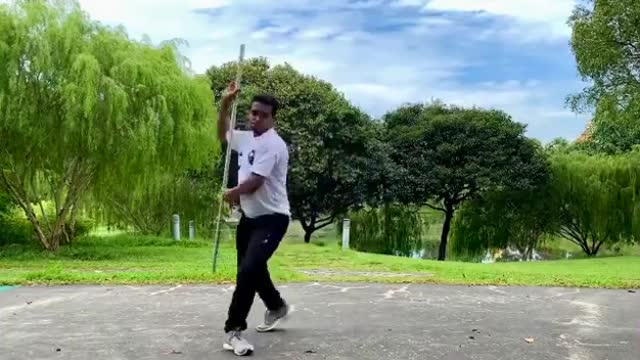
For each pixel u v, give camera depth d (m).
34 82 14.90
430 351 5.10
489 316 6.46
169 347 5.08
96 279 8.62
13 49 14.57
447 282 8.91
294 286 8.34
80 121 14.76
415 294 7.76
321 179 26.84
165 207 25.34
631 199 26.48
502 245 28.67
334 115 25.75
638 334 5.77
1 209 19.03
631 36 21.53
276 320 5.54
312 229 28.38
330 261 14.83
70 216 19.41
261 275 5.31
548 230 28.02
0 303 6.84
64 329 5.64
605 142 33.47
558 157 27.69
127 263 13.62
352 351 5.05
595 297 7.77
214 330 5.64
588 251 28.16
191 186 25.58
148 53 16.52
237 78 5.40
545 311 6.79
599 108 22.36
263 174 4.81
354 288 8.18
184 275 8.95
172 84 16.05
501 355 5.03
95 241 20.88
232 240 24.53
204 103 17.28
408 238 29.22
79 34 15.41
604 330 5.91
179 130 16.27
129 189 17.89
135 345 5.14
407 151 28.12
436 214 32.53
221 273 9.20
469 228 28.94
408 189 27.44
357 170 26.28
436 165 27.50
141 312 6.39
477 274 10.51
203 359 4.77
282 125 25.28
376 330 5.75
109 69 15.62
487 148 27.06
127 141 15.45
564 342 5.45
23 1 15.27
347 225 19.67
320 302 7.09
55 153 16.03
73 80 14.61
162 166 16.83
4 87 14.59
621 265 18.44
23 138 15.47
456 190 27.91
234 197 4.84
